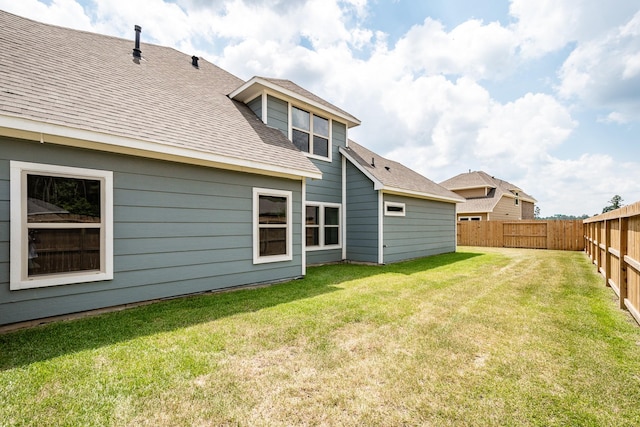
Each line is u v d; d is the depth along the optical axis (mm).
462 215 22406
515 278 6727
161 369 2467
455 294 5180
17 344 2910
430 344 3041
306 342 3066
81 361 2574
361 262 9391
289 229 6480
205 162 5020
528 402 2070
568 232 14219
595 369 2529
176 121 5168
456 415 1927
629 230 4203
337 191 9672
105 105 4398
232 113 7051
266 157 5852
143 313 3963
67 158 3723
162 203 4578
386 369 2520
